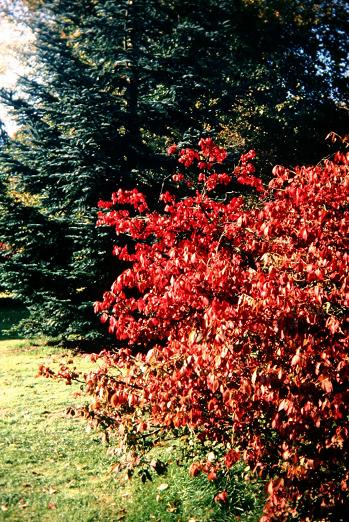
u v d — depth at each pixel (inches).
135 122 510.6
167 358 172.6
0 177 525.3
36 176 499.5
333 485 156.7
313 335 145.4
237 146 716.7
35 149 528.7
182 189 494.9
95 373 181.2
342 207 161.8
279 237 173.0
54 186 506.6
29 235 479.8
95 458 247.6
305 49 780.6
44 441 266.5
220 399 175.5
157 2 550.9
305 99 777.6
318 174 165.9
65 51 522.3
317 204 159.2
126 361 188.2
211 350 149.4
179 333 184.2
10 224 469.4
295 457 147.3
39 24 550.9
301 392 142.1
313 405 142.3
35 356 467.2
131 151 503.2
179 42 542.3
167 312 176.9
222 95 627.5
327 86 788.0
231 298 162.4
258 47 743.7
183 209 201.9
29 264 476.7
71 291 490.3
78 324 460.1
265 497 197.2
